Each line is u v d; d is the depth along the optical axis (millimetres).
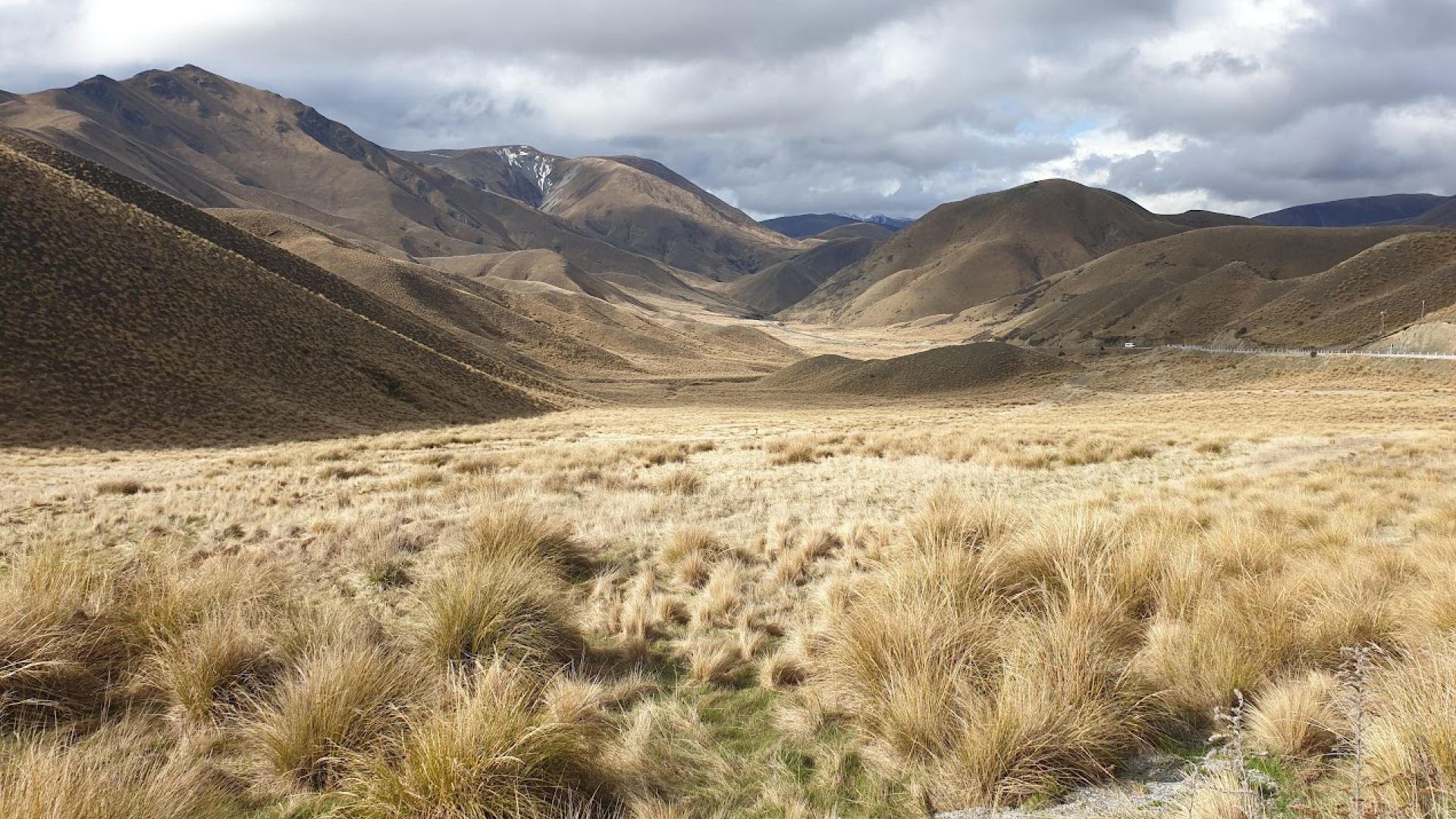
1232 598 5801
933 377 110812
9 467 24500
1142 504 11547
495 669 4570
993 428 33250
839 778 4094
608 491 15078
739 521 11773
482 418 65812
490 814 3584
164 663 5199
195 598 6066
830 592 6980
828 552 9672
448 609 5730
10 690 4766
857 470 17750
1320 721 3914
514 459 22906
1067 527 7246
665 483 15398
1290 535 9297
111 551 10125
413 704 4488
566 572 8859
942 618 5348
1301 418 43094
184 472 21812
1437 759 3285
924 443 23000
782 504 12961
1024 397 89625
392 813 3582
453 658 5461
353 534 10266
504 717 3973
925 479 16156
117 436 36844
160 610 5793
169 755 4250
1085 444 21750
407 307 152250
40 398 37688
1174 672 4910
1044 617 5559
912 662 4852
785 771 4199
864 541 9797
